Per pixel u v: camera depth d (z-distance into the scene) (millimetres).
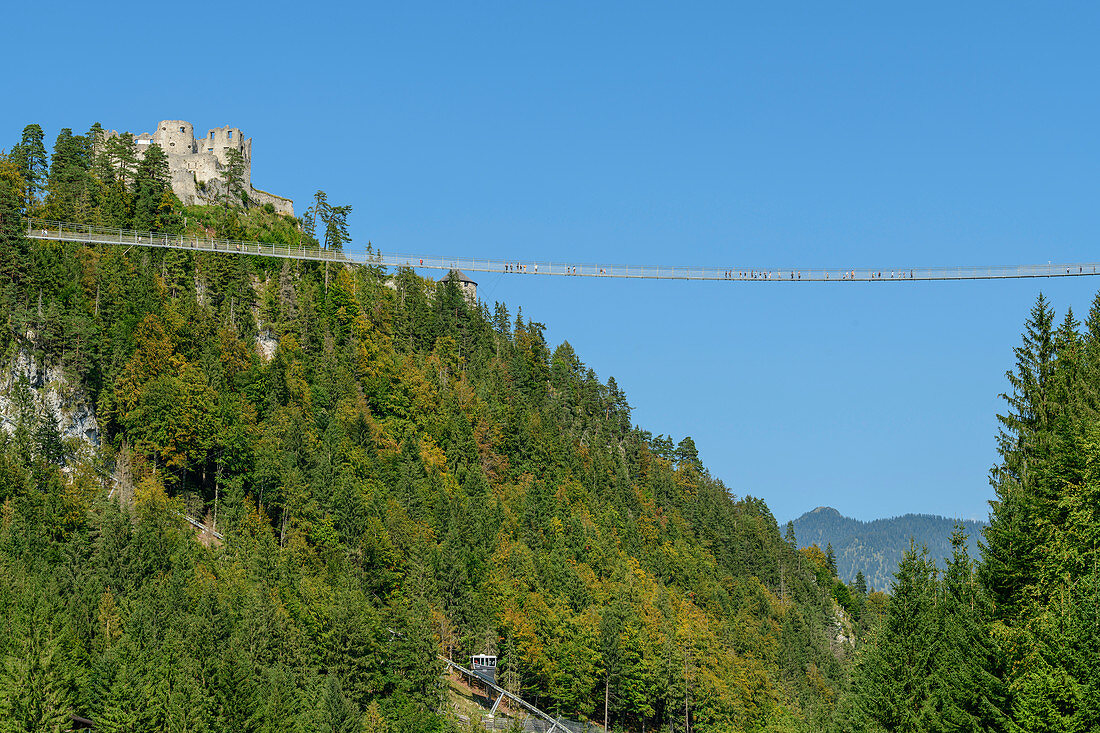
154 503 164625
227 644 130375
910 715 81688
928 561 90688
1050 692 68375
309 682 134250
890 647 85250
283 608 145625
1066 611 71500
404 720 139875
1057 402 92438
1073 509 77125
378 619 154000
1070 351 93250
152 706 110500
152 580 143375
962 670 75312
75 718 110812
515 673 173375
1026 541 80000
